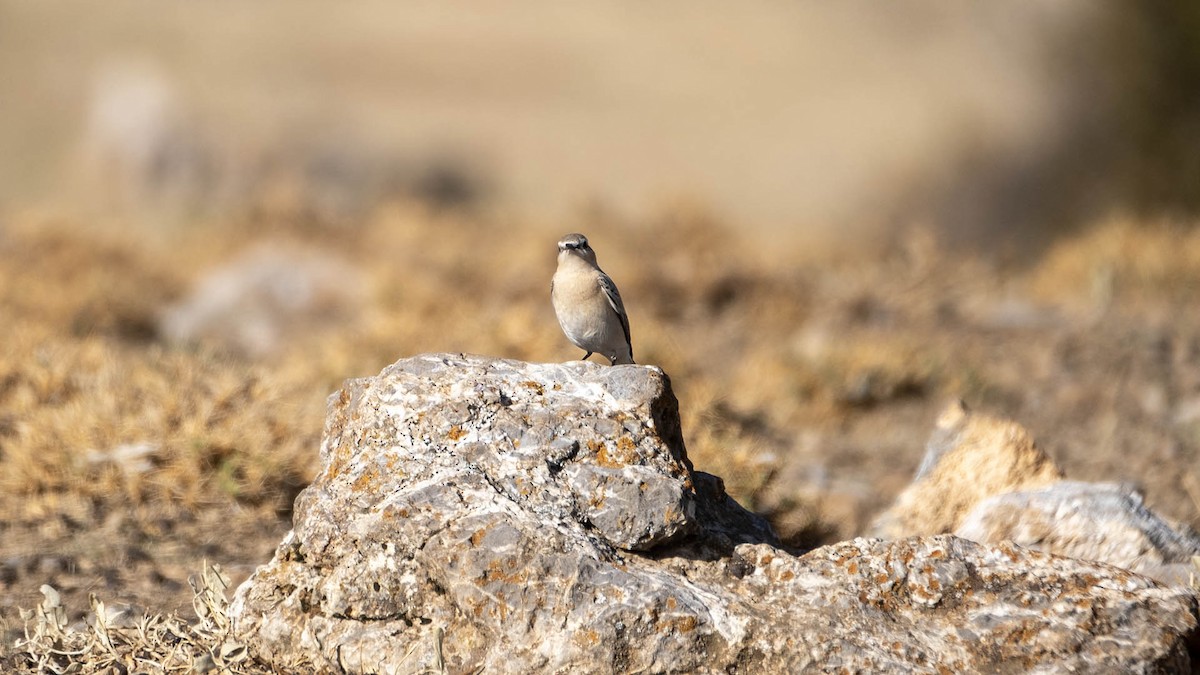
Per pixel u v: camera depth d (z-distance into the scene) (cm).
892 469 1236
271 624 662
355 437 702
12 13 5584
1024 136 3080
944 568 661
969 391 1456
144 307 1750
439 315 1570
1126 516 787
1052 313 1761
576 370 735
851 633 625
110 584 834
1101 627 632
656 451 694
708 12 6612
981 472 902
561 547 631
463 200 3741
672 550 675
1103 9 2878
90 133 3394
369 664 631
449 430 688
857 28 6134
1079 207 2809
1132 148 2722
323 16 6228
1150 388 1442
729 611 628
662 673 607
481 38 6016
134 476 978
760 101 5244
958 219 3052
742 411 1339
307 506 687
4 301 1606
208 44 5553
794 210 4003
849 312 1764
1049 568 661
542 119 4972
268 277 1842
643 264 1808
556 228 2016
